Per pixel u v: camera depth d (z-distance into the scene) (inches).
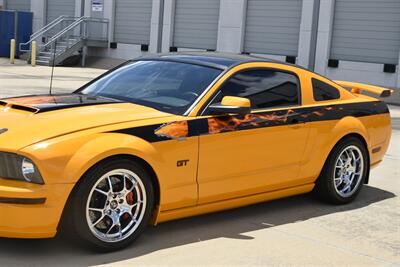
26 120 169.9
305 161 222.2
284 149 213.3
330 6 845.8
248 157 201.3
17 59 1216.8
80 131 165.2
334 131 230.2
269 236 196.4
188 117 185.6
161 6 1087.6
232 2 972.6
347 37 839.7
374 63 810.8
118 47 1174.3
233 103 187.2
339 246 190.4
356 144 240.5
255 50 957.8
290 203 239.3
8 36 1236.5
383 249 189.9
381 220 222.1
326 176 231.8
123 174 170.4
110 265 163.3
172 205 183.3
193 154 184.7
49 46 1173.7
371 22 814.5
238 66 208.2
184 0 1059.3
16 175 156.5
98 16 1203.9
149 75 213.2
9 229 156.1
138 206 175.5
